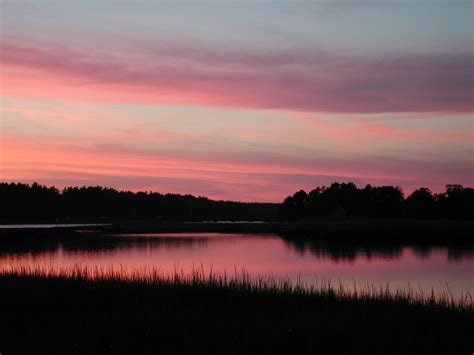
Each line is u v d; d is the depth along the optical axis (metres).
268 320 16.17
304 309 17.89
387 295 20.17
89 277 24.44
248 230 90.19
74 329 15.05
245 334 14.53
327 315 16.86
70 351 13.21
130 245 58.88
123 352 13.19
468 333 15.09
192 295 20.05
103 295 19.89
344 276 32.28
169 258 43.97
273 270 35.44
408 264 38.62
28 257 45.19
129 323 15.70
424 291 26.34
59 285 21.72
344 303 18.77
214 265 38.66
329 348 13.75
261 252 49.38
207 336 14.41
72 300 19.05
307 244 58.56
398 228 82.31
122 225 115.56
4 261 41.84
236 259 43.16
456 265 37.81
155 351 13.26
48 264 39.03
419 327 15.64
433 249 50.56
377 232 75.25
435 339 14.52
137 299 18.86
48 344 13.70
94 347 13.50
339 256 45.06
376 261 41.03
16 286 21.50
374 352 13.51
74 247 55.78
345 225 95.31
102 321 15.94
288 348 13.71
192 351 13.23
